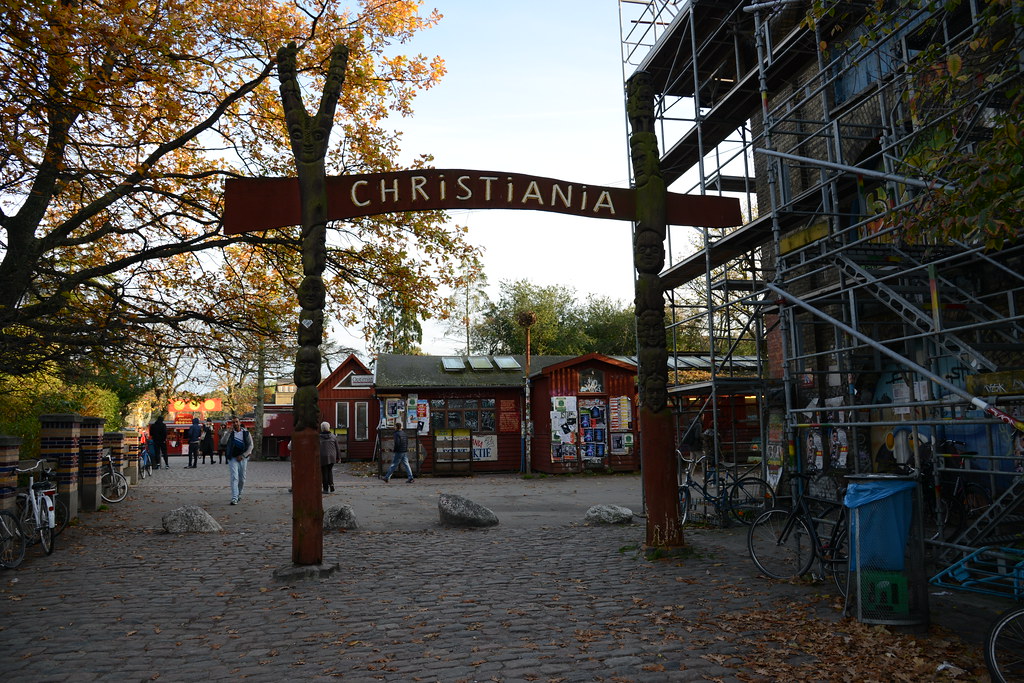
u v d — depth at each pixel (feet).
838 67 40.75
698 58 52.37
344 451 103.65
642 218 30.25
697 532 35.96
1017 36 17.30
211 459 108.99
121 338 40.78
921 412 35.55
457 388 86.79
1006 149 15.16
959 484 30.53
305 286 27.27
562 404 81.56
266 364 84.74
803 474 25.21
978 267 30.73
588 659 17.21
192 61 41.70
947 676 15.55
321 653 18.02
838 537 22.75
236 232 27.25
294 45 28.25
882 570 19.24
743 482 37.09
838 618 20.01
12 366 38.65
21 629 20.47
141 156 42.34
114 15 32.32
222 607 22.70
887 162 29.63
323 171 27.73
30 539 31.17
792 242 32.81
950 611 20.70
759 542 26.16
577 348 148.87
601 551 31.09
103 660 17.75
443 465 81.00
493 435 87.35
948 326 31.99
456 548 32.42
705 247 41.19
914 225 18.53
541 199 29.58
